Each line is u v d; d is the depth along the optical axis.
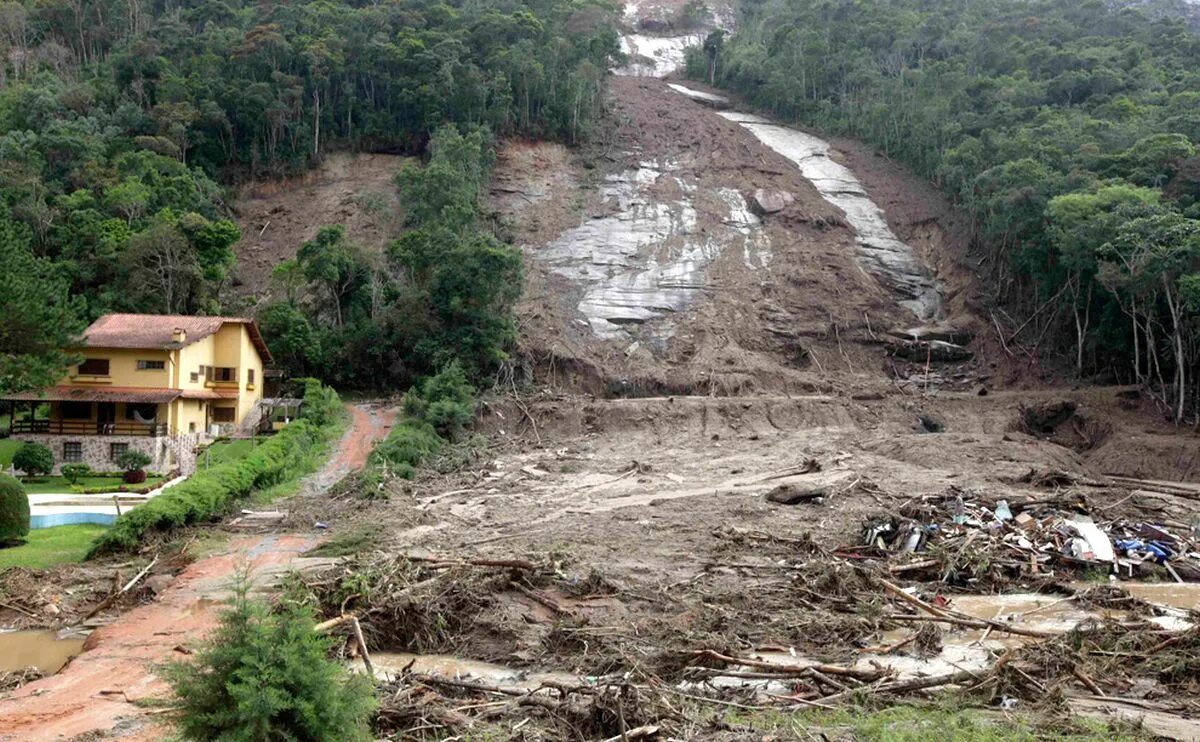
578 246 79.44
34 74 89.06
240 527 32.03
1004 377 66.50
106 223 63.25
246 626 11.09
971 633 21.28
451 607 20.62
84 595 23.66
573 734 13.77
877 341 70.62
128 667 17.58
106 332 44.94
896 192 89.62
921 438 50.03
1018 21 107.19
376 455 44.31
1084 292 64.06
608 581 23.91
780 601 23.17
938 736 13.20
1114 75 87.06
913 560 28.02
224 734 10.41
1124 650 18.88
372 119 90.94
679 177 91.69
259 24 93.19
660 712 14.09
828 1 115.00
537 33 98.31
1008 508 32.16
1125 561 28.25
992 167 74.31
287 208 83.06
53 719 14.84
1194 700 16.27
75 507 33.53
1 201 40.47
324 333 63.62
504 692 15.58
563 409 56.72
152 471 41.25
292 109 88.31
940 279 78.62
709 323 70.31
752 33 127.19
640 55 134.62
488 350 60.88
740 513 34.94
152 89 86.75
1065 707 15.19
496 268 61.00
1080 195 58.94
